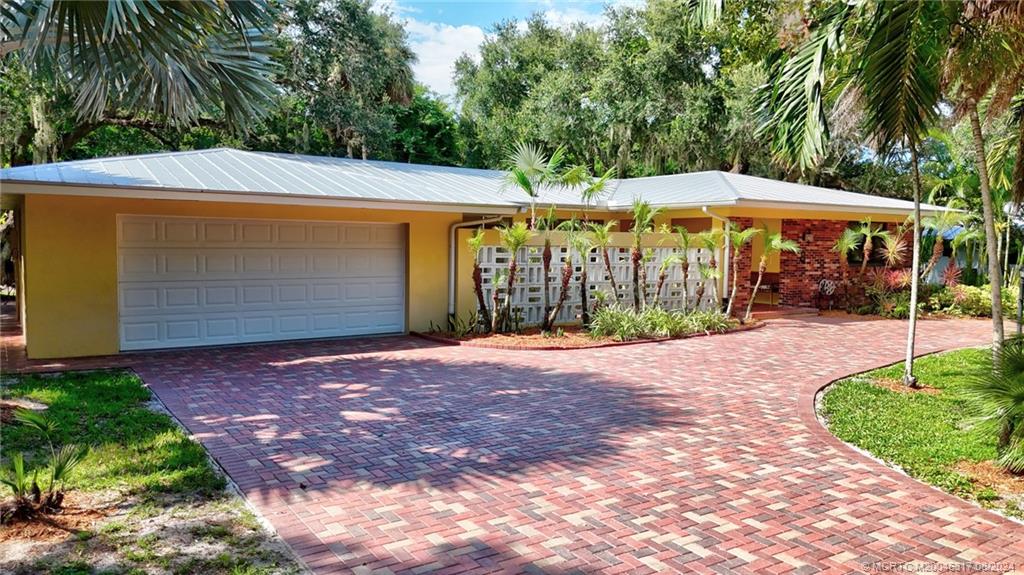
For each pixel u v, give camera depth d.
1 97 15.27
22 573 3.81
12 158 20.27
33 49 6.43
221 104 8.40
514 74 33.72
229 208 11.46
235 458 5.96
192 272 11.41
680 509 5.00
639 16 26.52
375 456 6.08
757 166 27.80
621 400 8.33
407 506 4.96
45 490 4.92
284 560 4.09
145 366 9.94
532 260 14.29
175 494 5.07
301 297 12.44
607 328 13.23
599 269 15.01
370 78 22.69
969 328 15.80
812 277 18.88
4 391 8.08
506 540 4.43
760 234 18.06
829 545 4.46
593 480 5.57
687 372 10.14
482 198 13.66
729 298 16.41
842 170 29.14
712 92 24.36
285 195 10.85
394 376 9.55
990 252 7.50
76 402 7.61
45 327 10.27
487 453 6.21
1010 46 6.24
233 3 6.55
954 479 5.73
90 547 4.16
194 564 3.99
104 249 10.58
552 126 29.03
